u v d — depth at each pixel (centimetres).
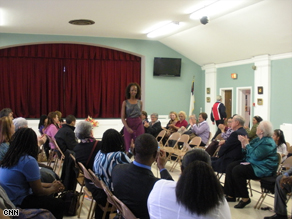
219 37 764
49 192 246
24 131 235
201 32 781
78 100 973
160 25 773
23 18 702
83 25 775
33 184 232
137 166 194
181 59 988
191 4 595
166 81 982
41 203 240
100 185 252
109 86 988
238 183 370
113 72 990
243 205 374
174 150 575
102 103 991
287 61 701
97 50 963
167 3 589
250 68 804
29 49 914
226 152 398
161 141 659
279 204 323
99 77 984
